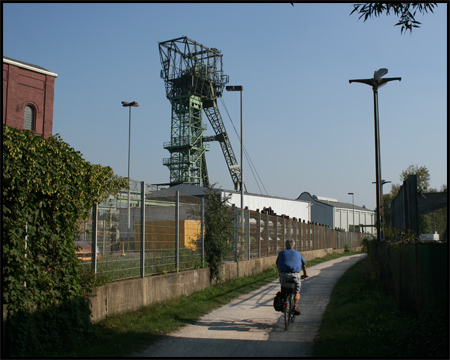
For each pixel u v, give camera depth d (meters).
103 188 9.23
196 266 14.29
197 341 8.02
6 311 6.13
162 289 11.46
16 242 6.29
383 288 12.73
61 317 7.14
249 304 12.49
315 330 9.13
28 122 25.75
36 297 6.65
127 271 10.23
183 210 13.73
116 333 8.16
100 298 8.73
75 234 7.84
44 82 26.45
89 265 8.93
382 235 17.70
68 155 7.52
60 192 7.17
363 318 9.27
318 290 15.77
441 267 6.53
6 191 6.20
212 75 75.94
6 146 6.13
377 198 17.70
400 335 6.95
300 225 32.09
